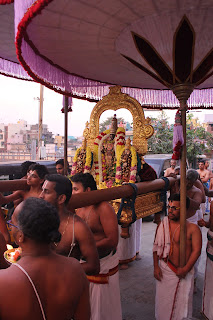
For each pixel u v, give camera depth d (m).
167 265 3.00
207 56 2.79
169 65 2.90
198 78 2.99
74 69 4.20
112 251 2.80
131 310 3.54
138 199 3.77
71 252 2.09
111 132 4.63
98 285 2.68
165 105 5.69
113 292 2.78
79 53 3.48
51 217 1.28
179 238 2.98
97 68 4.14
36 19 2.47
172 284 2.95
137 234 5.18
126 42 2.95
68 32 2.79
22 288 1.16
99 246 2.54
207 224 3.45
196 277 4.23
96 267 2.06
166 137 15.92
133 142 4.48
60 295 1.24
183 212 2.94
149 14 2.45
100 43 3.14
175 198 3.03
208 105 5.39
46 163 7.89
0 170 6.20
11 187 3.04
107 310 2.72
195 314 3.48
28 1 1.97
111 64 3.94
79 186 2.70
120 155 4.34
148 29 2.61
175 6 2.30
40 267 1.24
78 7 2.28
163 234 3.03
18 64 5.01
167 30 2.56
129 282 4.30
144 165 4.34
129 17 2.51
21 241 1.28
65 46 3.21
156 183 4.03
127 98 4.58
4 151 55.41
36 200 1.33
